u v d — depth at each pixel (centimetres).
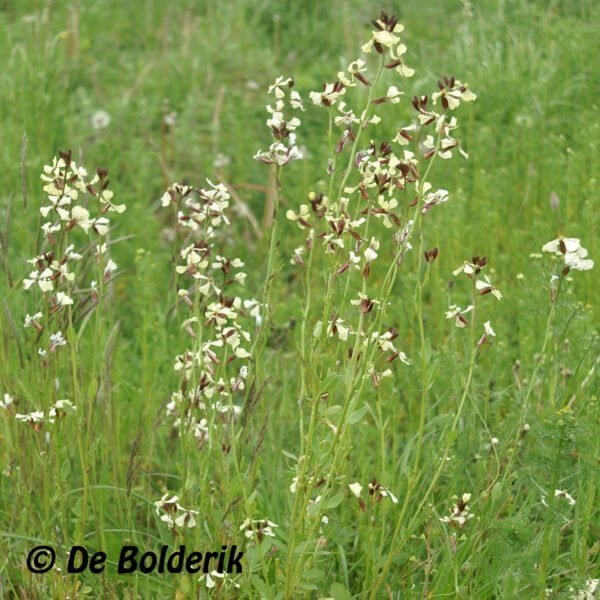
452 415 436
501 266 628
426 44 891
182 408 377
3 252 456
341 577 416
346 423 359
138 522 460
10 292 457
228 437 438
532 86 764
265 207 771
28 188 739
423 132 725
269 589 361
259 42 1024
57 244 379
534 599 380
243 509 393
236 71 944
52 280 368
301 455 370
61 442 412
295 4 1064
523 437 426
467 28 845
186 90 917
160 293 684
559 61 790
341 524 427
